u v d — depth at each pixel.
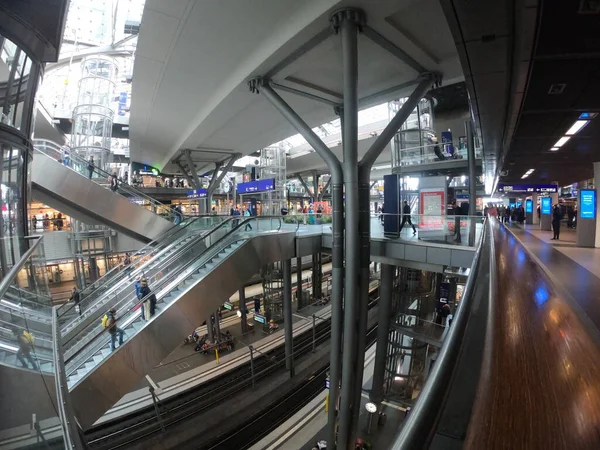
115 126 39.94
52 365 5.62
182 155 30.88
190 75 14.69
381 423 14.49
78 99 26.42
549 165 14.80
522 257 5.17
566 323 2.16
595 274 5.16
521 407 1.09
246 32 11.25
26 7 7.76
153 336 9.97
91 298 13.71
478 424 0.84
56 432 4.39
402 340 16.78
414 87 14.51
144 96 18.06
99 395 8.79
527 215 28.98
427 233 13.29
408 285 16.67
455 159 18.83
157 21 10.91
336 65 13.06
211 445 12.06
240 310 22.53
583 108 6.85
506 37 4.58
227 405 14.24
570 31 4.15
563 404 1.15
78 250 25.47
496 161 14.03
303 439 12.68
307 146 40.25
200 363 17.78
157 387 15.34
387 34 10.45
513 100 6.45
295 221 16.33
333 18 9.38
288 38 10.45
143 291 10.66
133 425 12.75
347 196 10.65
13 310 4.76
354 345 10.95
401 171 21.14
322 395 15.70
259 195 27.97
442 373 1.02
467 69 5.52
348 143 10.27
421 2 9.16
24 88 9.41
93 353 9.61
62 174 16.11
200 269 12.43
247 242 12.97
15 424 3.77
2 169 8.43
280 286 24.70
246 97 15.34
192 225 18.47
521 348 1.62
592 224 9.84
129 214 18.11
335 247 11.45
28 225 9.85
